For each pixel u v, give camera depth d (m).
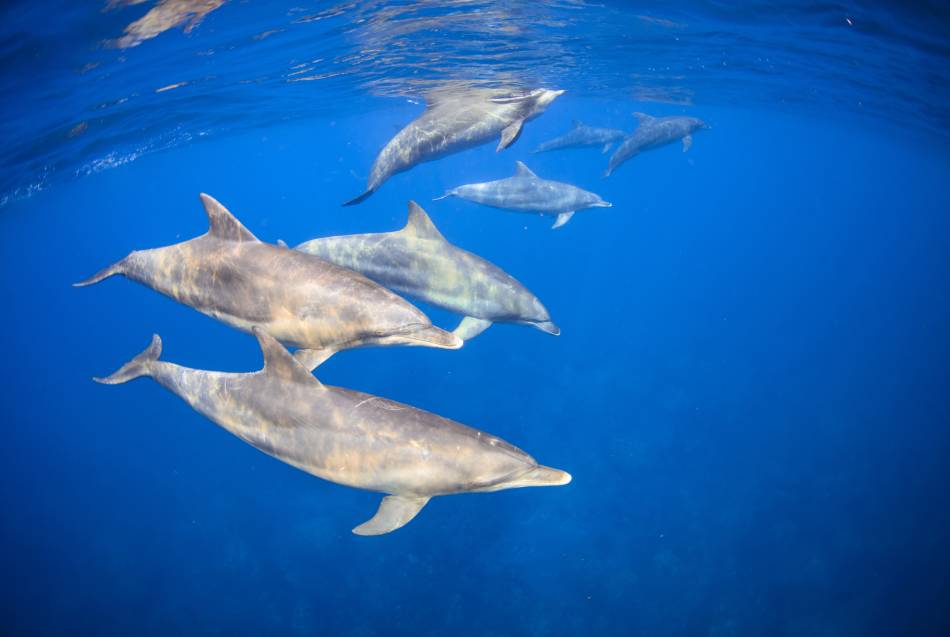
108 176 38.12
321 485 20.92
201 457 25.56
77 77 11.97
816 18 11.16
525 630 15.60
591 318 35.53
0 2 7.42
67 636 18.22
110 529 22.52
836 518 19.58
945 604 16.61
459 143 12.27
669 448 22.42
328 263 5.72
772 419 25.34
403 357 27.58
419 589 16.53
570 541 17.77
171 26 10.08
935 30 10.39
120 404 39.41
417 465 4.68
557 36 13.12
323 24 11.26
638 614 16.03
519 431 22.84
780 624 16.06
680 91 26.16
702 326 36.28
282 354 5.00
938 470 22.58
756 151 80.69
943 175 57.38
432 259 9.04
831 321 42.88
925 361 35.00
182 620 17.67
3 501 27.92
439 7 10.59
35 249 75.62
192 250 6.20
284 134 40.78
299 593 17.30
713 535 18.52
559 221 15.57
